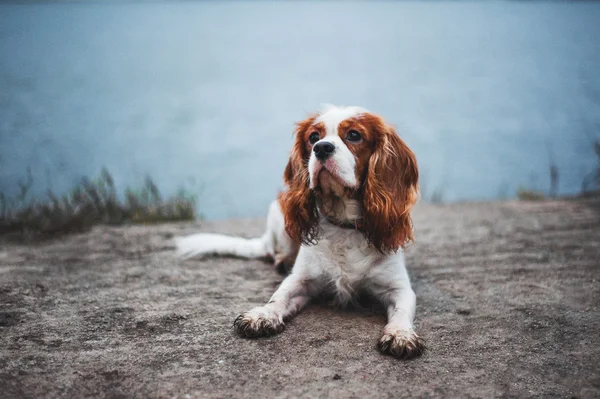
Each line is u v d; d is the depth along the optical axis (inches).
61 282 49.7
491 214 71.3
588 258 53.9
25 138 171.9
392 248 44.8
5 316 43.6
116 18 1146.0
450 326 42.2
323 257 45.3
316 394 35.7
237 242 56.0
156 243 60.7
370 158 45.2
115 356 39.0
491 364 38.1
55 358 38.8
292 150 47.7
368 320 43.3
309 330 41.9
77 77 364.2
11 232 64.3
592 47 480.1
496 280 49.6
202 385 36.4
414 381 36.7
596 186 89.2
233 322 42.8
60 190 107.0
